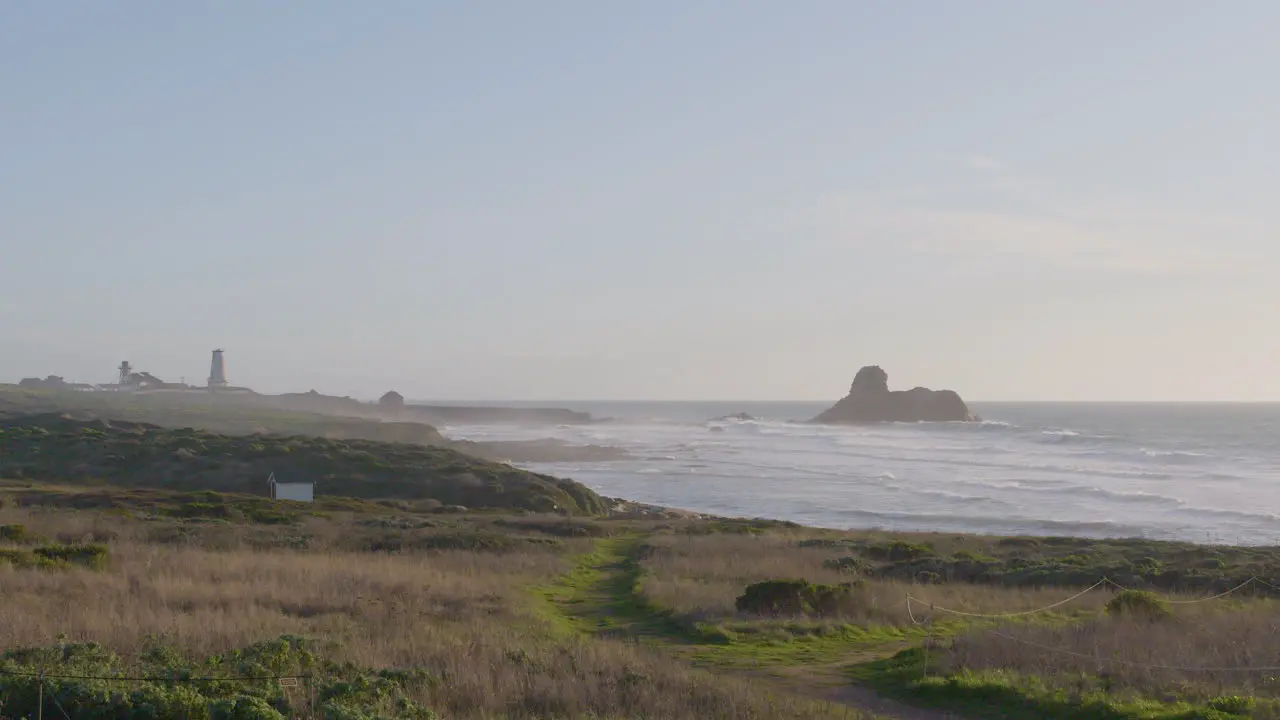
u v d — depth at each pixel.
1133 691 12.84
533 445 141.12
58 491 51.72
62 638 13.01
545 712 11.34
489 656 13.79
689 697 12.24
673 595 23.81
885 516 69.56
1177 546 40.31
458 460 78.88
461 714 10.97
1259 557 35.50
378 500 62.19
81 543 28.67
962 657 15.27
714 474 107.50
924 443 158.50
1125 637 16.17
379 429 132.38
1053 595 26.25
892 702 13.64
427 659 13.49
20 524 31.92
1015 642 15.77
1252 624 17.59
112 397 174.12
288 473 69.50
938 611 22.38
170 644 13.48
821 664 16.58
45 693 9.89
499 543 36.38
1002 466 111.12
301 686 11.16
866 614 21.72
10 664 10.68
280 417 140.38
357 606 19.14
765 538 42.66
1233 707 11.92
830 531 51.09
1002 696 13.25
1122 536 59.22
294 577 22.78
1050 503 75.50
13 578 19.77
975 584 29.28
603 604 24.23
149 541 31.62
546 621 20.20
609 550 40.56
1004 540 43.59
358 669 12.29
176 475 68.25
